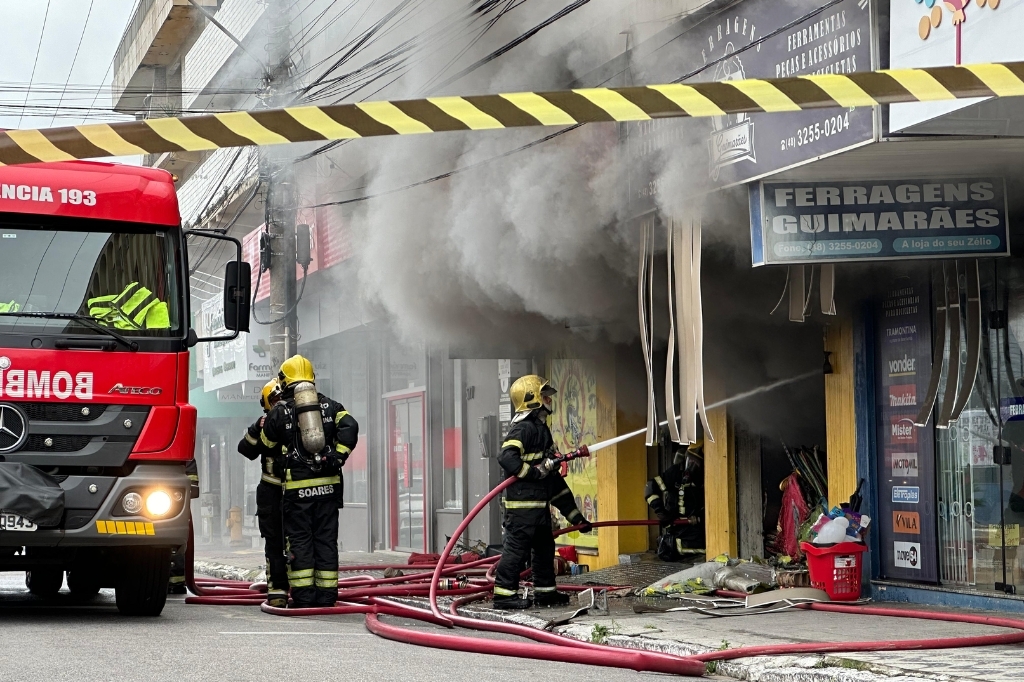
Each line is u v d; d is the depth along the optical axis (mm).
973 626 7887
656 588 10320
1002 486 8602
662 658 6352
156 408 8180
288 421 9641
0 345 7871
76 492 7918
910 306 9523
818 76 4336
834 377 10328
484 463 16812
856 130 7152
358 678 5590
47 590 11430
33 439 7895
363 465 22062
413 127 4230
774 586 9859
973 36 6434
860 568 9328
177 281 8445
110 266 8297
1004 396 8594
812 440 12203
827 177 8062
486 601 10422
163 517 8117
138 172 8547
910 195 8086
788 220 8078
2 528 7684
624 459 14125
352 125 4211
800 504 10984
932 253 8070
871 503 9867
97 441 8031
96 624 8133
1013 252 8461
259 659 6223
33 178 8203
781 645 6656
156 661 6016
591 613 9141
